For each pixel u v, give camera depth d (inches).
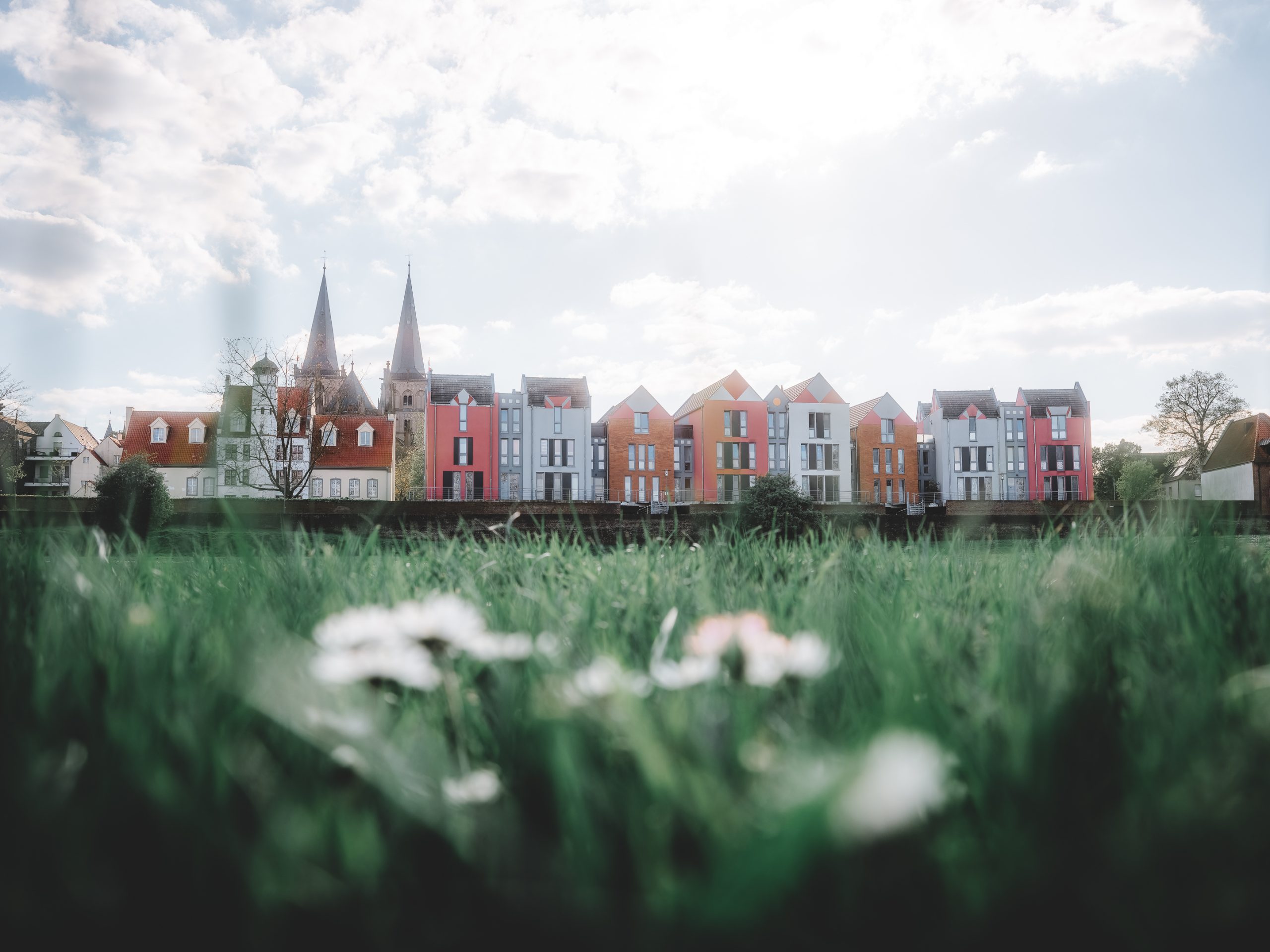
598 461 2568.9
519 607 68.3
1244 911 19.9
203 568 86.7
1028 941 21.2
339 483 2554.1
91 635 47.6
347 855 24.1
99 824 23.1
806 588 82.4
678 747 28.6
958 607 74.8
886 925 22.1
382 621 35.2
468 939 22.1
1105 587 65.6
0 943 20.3
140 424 2554.1
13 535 72.2
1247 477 2239.2
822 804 17.9
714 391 2507.4
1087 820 25.1
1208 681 37.3
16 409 1284.4
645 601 74.3
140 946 21.3
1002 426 2657.5
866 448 2657.5
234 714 33.1
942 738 31.3
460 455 2351.1
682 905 19.8
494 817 26.8
